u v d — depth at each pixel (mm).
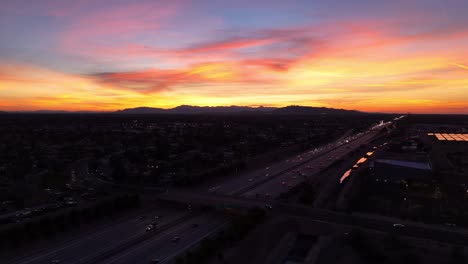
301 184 140500
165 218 108500
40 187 143500
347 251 80688
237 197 125000
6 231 89312
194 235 94312
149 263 78875
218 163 195625
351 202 116875
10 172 167375
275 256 80125
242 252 81875
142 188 143250
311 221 98062
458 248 78500
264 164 195375
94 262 79750
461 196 121500
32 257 82062
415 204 113688
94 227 100875
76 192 138250
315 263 76000
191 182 146125
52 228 95750
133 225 102438
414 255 75500
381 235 86625
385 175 149875
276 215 104250
